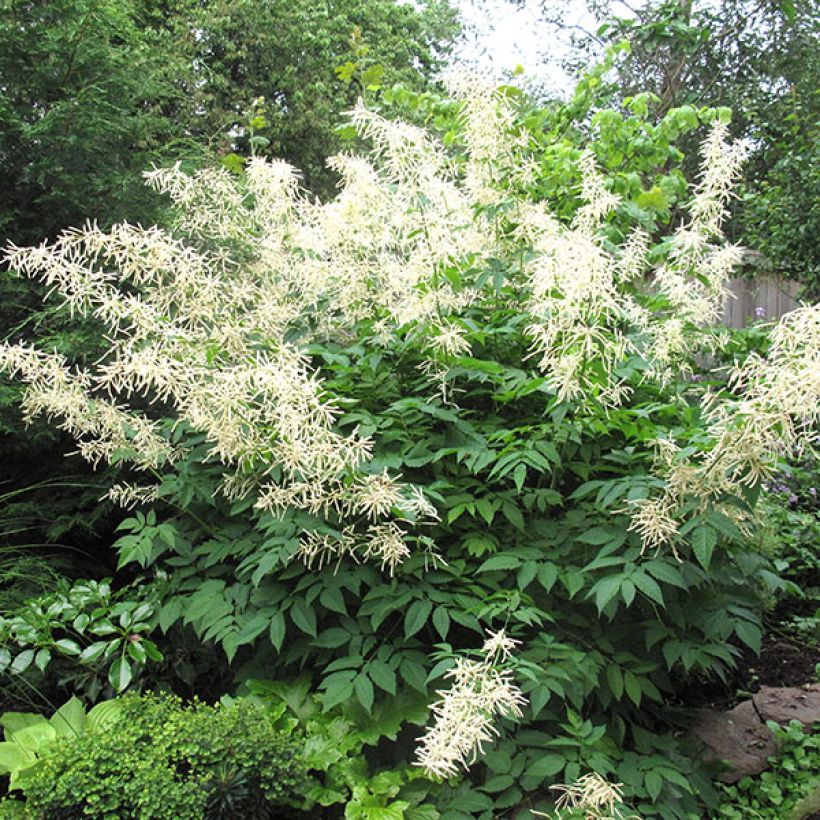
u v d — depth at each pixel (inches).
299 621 109.0
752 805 117.3
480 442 119.3
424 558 113.0
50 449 176.7
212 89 627.2
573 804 95.7
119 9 211.5
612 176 169.8
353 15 737.0
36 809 94.4
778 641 169.6
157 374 105.2
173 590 124.7
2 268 177.8
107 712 114.7
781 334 93.0
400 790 105.3
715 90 443.2
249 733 101.7
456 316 129.9
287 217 149.0
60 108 174.6
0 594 137.6
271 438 110.3
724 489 105.3
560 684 100.0
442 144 171.3
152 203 188.7
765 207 327.0
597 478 128.0
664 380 133.4
